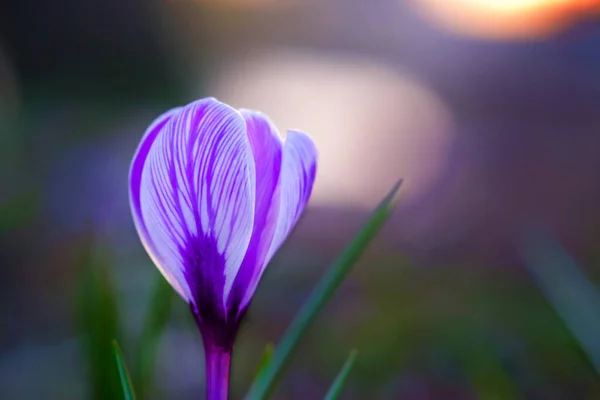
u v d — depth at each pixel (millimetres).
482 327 778
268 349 380
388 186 1655
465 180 1686
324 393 708
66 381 640
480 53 2674
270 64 3078
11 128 1586
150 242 343
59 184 1424
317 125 2242
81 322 409
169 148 330
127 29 2701
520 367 690
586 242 1157
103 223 1168
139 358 408
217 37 2990
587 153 1844
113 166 1612
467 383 701
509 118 2232
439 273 1037
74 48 2635
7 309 844
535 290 934
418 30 2980
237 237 332
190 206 332
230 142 327
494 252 1188
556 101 2314
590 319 466
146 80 2674
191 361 667
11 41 2564
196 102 329
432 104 2422
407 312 836
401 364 735
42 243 1070
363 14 3201
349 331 815
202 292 340
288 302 958
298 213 339
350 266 364
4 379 659
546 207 1433
